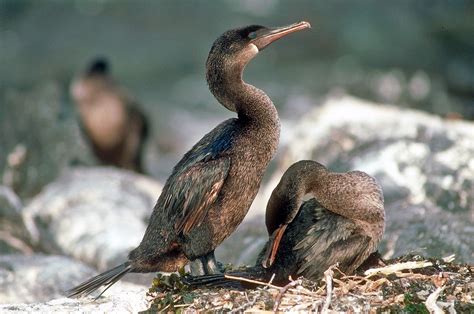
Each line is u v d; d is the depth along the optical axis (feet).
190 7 119.14
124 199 52.90
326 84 97.76
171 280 31.07
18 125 71.10
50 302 31.35
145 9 119.55
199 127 93.20
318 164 31.24
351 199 30.58
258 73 101.86
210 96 100.17
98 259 46.44
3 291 39.14
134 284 40.83
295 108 91.45
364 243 30.40
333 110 55.36
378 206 30.76
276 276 30.50
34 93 75.77
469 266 31.24
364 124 52.85
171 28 114.83
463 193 45.11
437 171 46.47
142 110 80.33
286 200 30.63
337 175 31.01
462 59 97.04
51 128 71.26
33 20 117.29
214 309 28.43
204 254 32.12
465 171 46.34
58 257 42.16
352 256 30.37
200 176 30.83
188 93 100.89
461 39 99.60
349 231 30.50
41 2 120.78
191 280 30.71
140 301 31.30
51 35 113.39
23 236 48.32
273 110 31.94
